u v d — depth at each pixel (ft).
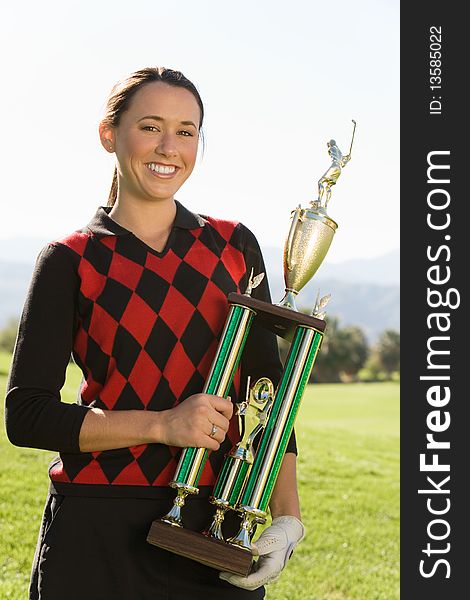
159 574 7.52
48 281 7.61
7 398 7.58
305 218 7.82
